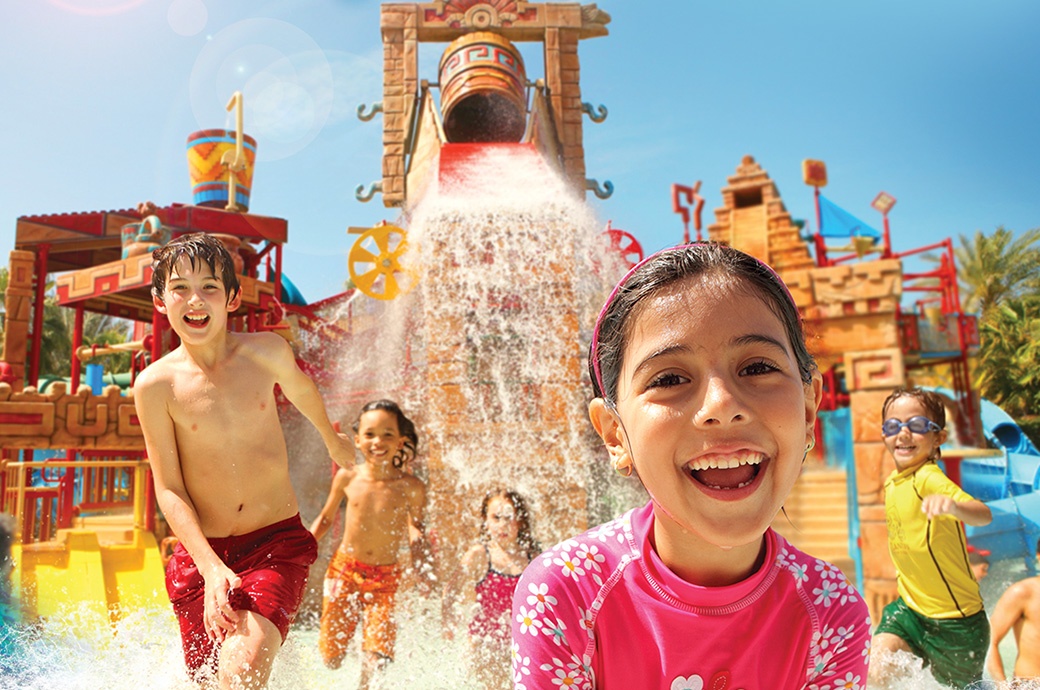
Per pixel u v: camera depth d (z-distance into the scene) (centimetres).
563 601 131
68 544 548
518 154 764
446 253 666
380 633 384
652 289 116
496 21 978
